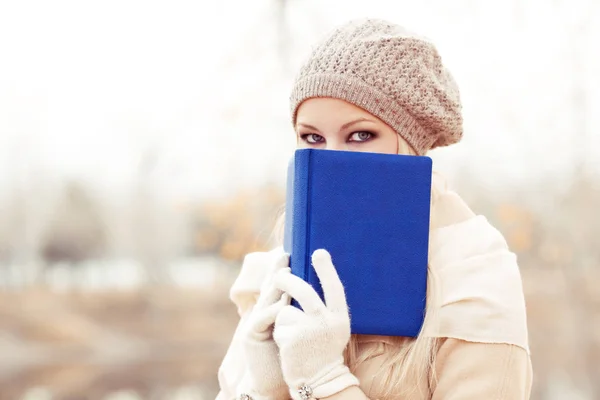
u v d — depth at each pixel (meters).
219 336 9.20
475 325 1.17
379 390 1.18
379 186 1.14
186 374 8.70
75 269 14.21
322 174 1.13
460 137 1.41
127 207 12.11
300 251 1.15
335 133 1.30
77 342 9.94
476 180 4.90
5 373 9.06
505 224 5.19
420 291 1.15
